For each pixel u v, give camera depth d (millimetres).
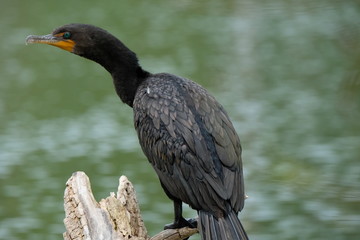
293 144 16359
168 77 7133
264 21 26609
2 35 28000
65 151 16625
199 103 6762
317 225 11688
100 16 31344
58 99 21219
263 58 24828
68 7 32688
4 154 16453
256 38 26688
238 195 6344
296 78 22828
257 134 17281
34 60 25688
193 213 12469
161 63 24516
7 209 13594
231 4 14891
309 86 21797
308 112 19141
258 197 13148
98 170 15336
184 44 27016
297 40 25938
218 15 28141
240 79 22672
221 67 23859
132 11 32375
